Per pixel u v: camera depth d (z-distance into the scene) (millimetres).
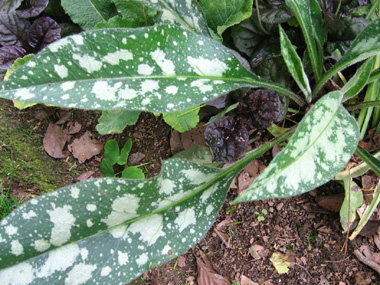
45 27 392
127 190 247
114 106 225
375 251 363
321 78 340
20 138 381
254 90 356
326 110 233
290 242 373
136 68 239
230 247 374
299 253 369
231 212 383
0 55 375
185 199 274
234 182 385
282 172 201
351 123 249
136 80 238
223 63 268
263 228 378
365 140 391
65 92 217
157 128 406
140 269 250
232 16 352
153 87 241
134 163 396
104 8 369
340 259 363
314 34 328
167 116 339
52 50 216
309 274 362
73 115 409
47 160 385
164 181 265
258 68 359
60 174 384
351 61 291
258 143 394
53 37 392
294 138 205
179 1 313
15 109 396
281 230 376
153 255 255
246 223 381
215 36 338
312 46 322
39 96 211
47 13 417
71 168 391
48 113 401
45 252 231
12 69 369
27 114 397
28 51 402
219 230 380
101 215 244
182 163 268
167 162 264
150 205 261
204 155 368
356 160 363
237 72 276
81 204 237
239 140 326
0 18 385
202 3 350
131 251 251
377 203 341
